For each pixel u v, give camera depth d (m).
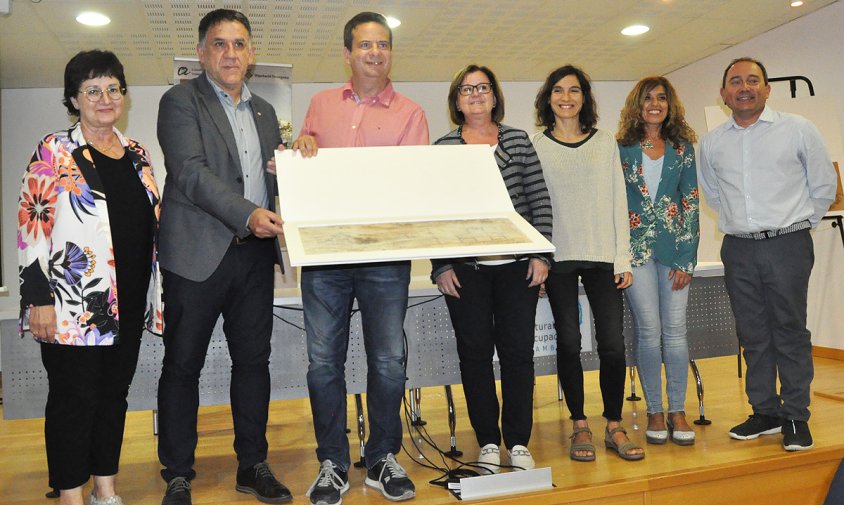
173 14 4.75
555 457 2.62
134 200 2.14
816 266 5.42
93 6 4.55
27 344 2.75
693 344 3.34
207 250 2.12
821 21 5.34
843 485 2.32
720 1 5.05
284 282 3.70
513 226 2.06
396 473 2.20
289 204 2.06
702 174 3.02
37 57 5.47
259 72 4.01
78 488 2.08
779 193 2.71
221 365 2.91
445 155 2.27
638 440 2.84
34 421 3.71
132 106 6.41
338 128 2.34
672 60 6.67
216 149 2.14
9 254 6.16
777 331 2.73
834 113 4.97
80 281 2.00
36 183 1.99
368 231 1.98
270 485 2.22
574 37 5.76
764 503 2.48
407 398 3.91
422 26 5.30
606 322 2.62
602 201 2.60
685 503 2.37
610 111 7.46
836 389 3.78
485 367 2.43
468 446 2.88
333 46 5.58
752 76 2.72
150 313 2.23
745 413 3.26
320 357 2.21
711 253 6.67
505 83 7.19
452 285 2.39
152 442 3.15
